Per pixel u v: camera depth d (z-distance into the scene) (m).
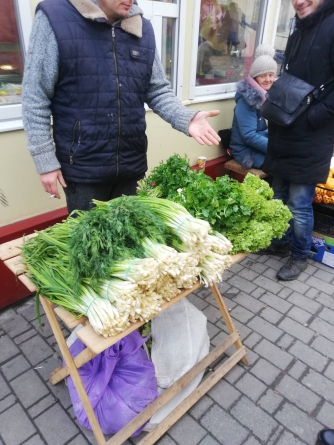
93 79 1.73
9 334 2.42
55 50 1.63
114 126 1.86
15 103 2.35
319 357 2.28
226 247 1.47
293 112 2.36
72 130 1.81
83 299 1.23
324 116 2.30
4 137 2.30
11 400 1.98
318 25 2.20
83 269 1.24
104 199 2.14
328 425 1.88
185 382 1.83
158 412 1.83
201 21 3.36
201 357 2.05
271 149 2.75
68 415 1.91
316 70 2.26
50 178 1.83
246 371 2.18
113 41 1.73
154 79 2.04
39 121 1.73
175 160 1.91
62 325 2.50
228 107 4.01
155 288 1.29
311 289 2.91
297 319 2.59
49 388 2.05
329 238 3.10
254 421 1.89
